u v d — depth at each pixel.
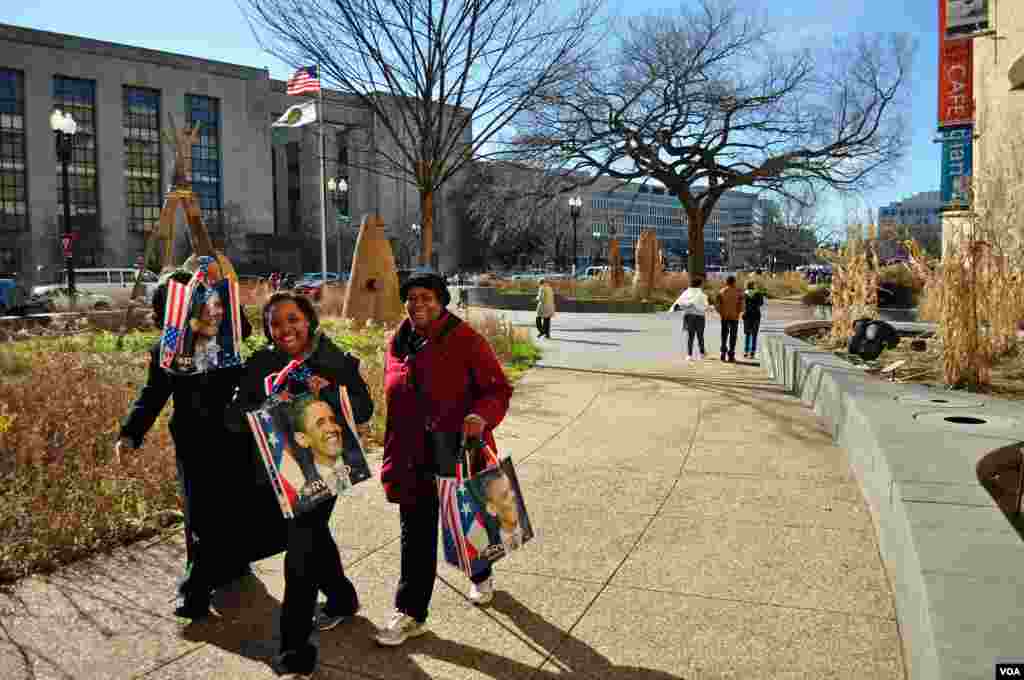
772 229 87.50
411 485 3.45
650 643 3.43
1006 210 9.77
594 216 111.56
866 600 3.82
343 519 5.12
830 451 6.86
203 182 82.69
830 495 5.55
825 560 4.34
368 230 17.41
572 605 3.82
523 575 4.19
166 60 79.12
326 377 3.35
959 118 18.66
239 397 3.35
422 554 3.49
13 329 15.55
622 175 37.88
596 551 4.52
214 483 3.68
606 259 110.69
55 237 71.56
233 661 3.30
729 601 3.83
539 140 31.89
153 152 79.56
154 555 4.52
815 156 36.25
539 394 9.95
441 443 3.44
